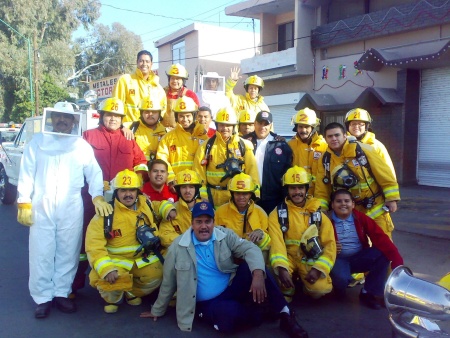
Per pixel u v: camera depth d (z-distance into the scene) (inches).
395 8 558.9
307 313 195.0
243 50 943.7
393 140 559.2
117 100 219.5
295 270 203.3
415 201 453.7
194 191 207.9
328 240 195.8
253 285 167.3
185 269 174.1
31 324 183.5
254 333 175.2
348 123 231.0
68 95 1439.5
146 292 200.8
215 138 228.2
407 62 518.3
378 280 199.2
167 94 289.0
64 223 190.1
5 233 335.3
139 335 173.8
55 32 1494.8
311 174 231.0
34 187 188.4
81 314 193.9
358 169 209.3
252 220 200.5
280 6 719.7
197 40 917.2
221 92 350.6
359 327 181.2
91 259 184.5
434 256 274.5
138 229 193.5
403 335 105.8
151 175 219.9
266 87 749.9
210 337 172.2
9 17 1370.6
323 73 661.3
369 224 203.0
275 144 235.5
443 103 534.9
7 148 452.1
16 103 1422.2
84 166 196.9
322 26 652.7
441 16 512.1
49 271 190.7
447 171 537.0
